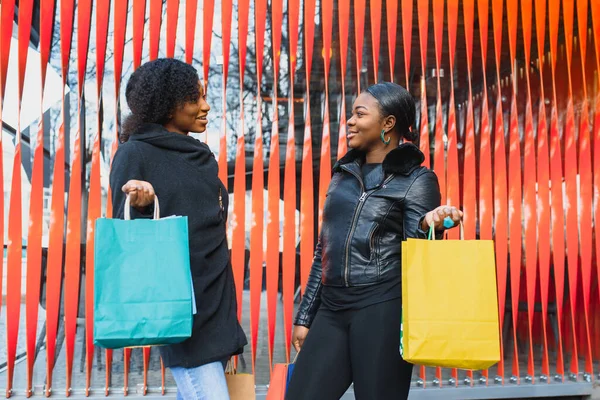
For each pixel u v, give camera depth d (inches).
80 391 126.7
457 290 65.9
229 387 74.4
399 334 72.4
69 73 171.6
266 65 197.9
